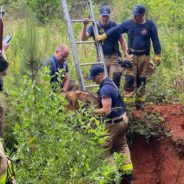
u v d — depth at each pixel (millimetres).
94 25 8828
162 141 8586
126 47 9211
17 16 13484
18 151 5430
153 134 8648
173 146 8344
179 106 9258
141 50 8852
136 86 9008
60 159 5445
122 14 14742
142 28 8805
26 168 5426
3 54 6473
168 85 9992
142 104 9031
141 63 8891
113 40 9070
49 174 5359
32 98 5574
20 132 5492
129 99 8906
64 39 12164
